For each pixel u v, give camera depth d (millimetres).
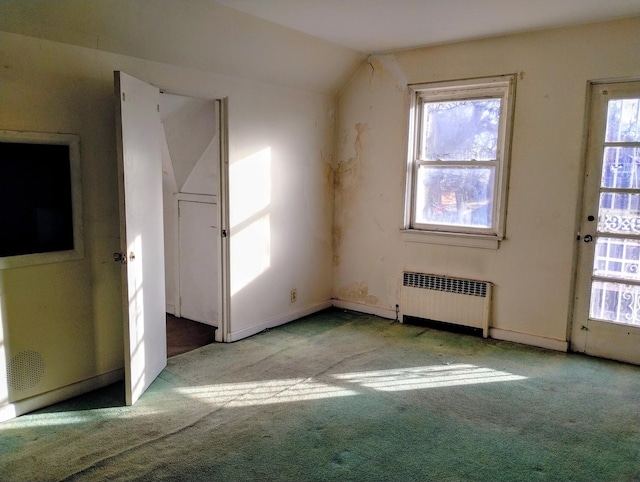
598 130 3492
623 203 3463
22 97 2537
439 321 4223
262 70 3748
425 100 4215
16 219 2588
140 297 2871
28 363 2678
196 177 4172
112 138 2955
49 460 2252
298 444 2408
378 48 4070
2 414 2590
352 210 4684
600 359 3562
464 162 4047
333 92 4555
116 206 3012
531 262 3779
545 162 3646
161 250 3238
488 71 3799
